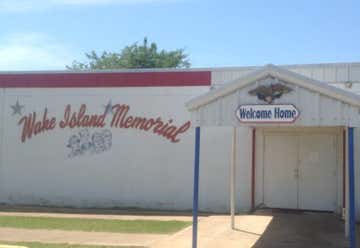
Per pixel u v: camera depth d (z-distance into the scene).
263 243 13.88
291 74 11.70
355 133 18.83
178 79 20.78
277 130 19.94
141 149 21.14
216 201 20.28
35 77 22.42
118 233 15.52
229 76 20.17
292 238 14.59
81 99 21.86
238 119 12.10
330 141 19.47
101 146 21.58
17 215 19.36
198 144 12.45
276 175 19.91
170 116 20.84
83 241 14.23
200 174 20.45
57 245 13.61
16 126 22.61
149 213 19.89
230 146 20.25
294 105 11.75
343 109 11.46
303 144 19.72
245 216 18.86
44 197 22.16
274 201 19.88
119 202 21.30
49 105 22.23
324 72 19.22
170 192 20.78
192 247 12.53
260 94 11.98
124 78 21.39
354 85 18.98
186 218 18.58
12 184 22.52
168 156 20.84
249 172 20.02
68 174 21.94
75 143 21.89
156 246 13.48
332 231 15.68
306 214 18.86
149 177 21.03
